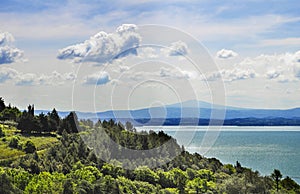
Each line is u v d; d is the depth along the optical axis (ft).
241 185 159.02
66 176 148.56
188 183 133.69
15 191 147.84
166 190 125.18
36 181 151.02
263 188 169.89
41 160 171.83
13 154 195.42
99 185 131.23
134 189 125.18
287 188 193.98
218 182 151.74
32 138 218.79
